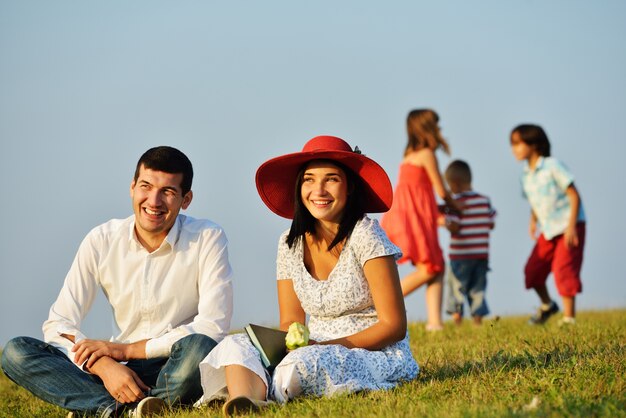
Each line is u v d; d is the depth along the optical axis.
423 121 10.02
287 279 5.19
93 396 4.91
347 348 4.74
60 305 5.22
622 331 7.18
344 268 4.96
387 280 4.89
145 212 5.05
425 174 9.98
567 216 9.91
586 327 7.77
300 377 4.53
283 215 5.39
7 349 4.99
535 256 10.05
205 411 4.53
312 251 5.12
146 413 4.66
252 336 4.66
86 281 5.25
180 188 5.07
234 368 4.52
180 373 4.77
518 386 4.58
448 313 11.09
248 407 4.34
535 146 10.14
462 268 10.99
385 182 5.02
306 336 4.67
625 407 3.90
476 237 10.95
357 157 4.93
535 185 10.05
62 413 5.21
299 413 4.19
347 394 4.47
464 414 3.83
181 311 5.26
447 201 10.02
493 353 6.09
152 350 4.95
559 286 9.88
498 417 3.77
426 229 9.83
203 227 5.29
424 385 4.79
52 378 4.94
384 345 4.86
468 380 4.85
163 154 5.04
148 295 5.21
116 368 4.83
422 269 9.77
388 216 10.03
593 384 4.37
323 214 4.94
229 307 5.19
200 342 4.79
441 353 6.45
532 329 8.22
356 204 5.04
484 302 10.96
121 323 5.31
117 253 5.23
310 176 4.97
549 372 4.84
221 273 5.21
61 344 5.10
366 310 5.02
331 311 4.99
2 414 5.35
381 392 4.55
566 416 3.79
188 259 5.21
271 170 5.14
